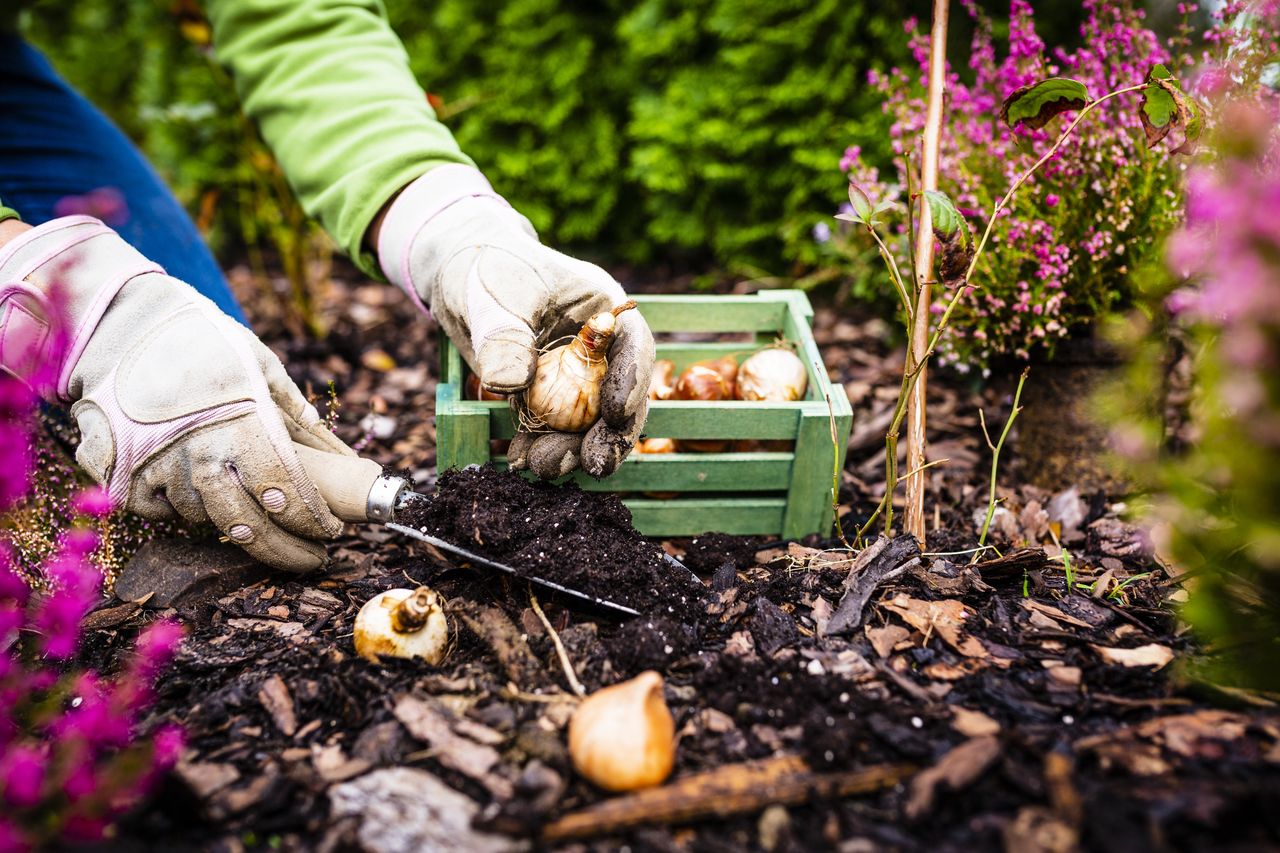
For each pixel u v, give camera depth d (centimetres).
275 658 140
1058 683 131
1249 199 101
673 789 113
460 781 117
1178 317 176
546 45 328
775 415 161
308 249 359
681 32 308
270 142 190
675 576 146
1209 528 143
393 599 138
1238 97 154
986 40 196
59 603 126
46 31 394
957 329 192
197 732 126
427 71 335
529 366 138
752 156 304
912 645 139
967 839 107
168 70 350
